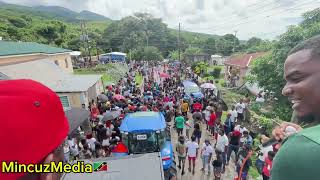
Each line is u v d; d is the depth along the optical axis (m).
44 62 24.42
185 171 12.61
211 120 16.28
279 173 0.72
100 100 20.77
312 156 0.67
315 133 0.71
